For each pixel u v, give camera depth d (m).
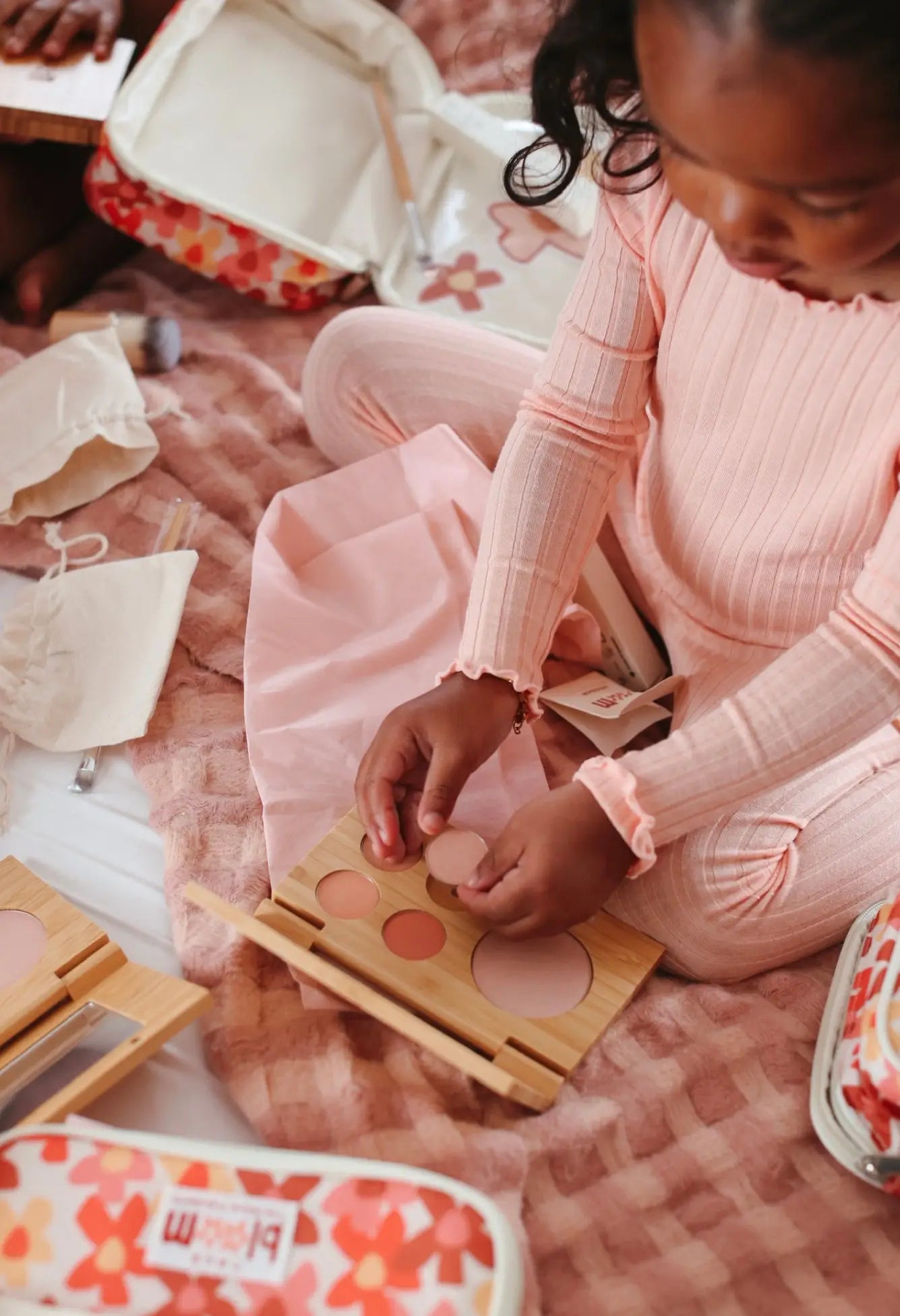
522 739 1.04
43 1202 0.70
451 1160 0.79
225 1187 0.69
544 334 1.45
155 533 1.24
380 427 1.24
